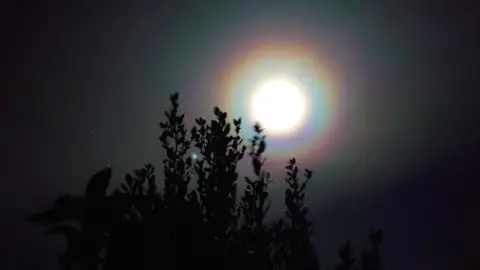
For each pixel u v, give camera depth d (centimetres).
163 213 225
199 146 314
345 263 210
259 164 253
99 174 211
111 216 205
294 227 231
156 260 213
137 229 212
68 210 201
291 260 221
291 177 272
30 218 202
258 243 224
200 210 244
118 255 209
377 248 205
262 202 245
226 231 242
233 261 223
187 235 227
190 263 222
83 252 201
